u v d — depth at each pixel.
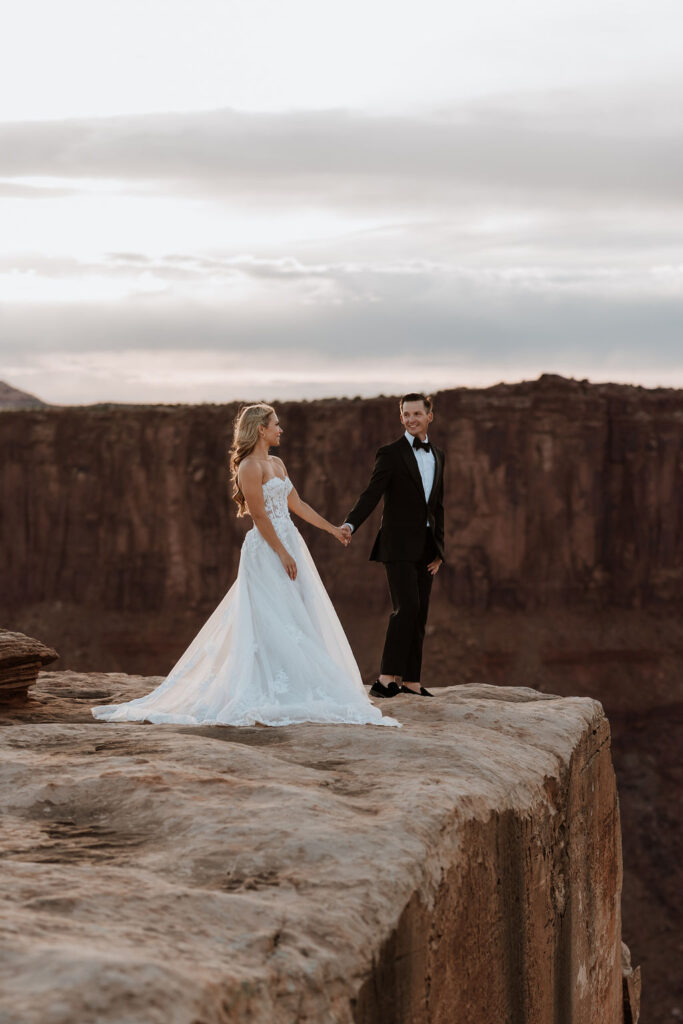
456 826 4.60
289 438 61.16
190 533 63.66
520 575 60.12
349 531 7.52
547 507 60.06
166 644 63.28
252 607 6.71
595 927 7.53
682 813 55.53
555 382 60.66
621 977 8.65
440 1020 4.20
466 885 4.59
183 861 3.82
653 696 58.47
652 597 60.34
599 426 60.19
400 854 4.02
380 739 5.84
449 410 60.31
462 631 59.69
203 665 6.89
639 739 57.88
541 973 5.88
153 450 63.84
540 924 5.86
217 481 63.38
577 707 7.82
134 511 63.94
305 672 6.56
